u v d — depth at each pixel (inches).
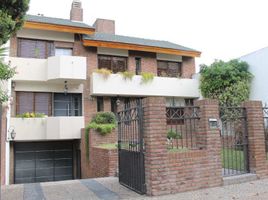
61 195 253.8
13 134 504.7
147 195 241.3
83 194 255.6
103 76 646.5
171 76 764.6
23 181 603.5
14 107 587.5
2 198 246.5
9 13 235.3
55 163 634.8
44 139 573.6
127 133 286.0
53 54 636.7
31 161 617.3
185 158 253.8
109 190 269.0
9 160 547.2
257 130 298.4
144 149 250.8
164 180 242.4
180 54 762.2
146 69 732.0
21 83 604.1
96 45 657.6
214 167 267.3
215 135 272.1
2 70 237.0
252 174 289.0
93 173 477.4
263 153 299.0
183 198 227.8
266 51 619.5
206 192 245.3
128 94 668.7
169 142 340.8
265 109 314.7
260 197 225.8
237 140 316.2
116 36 797.2
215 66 696.4
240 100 646.5
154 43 796.0
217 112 276.8
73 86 645.3
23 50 612.7
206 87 707.4
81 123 587.8
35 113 600.7
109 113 612.1
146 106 248.8
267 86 615.5
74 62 587.5
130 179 272.5
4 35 229.5
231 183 274.1
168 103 740.7
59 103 644.1
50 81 607.2
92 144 505.4
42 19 657.0
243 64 668.7
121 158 298.2
